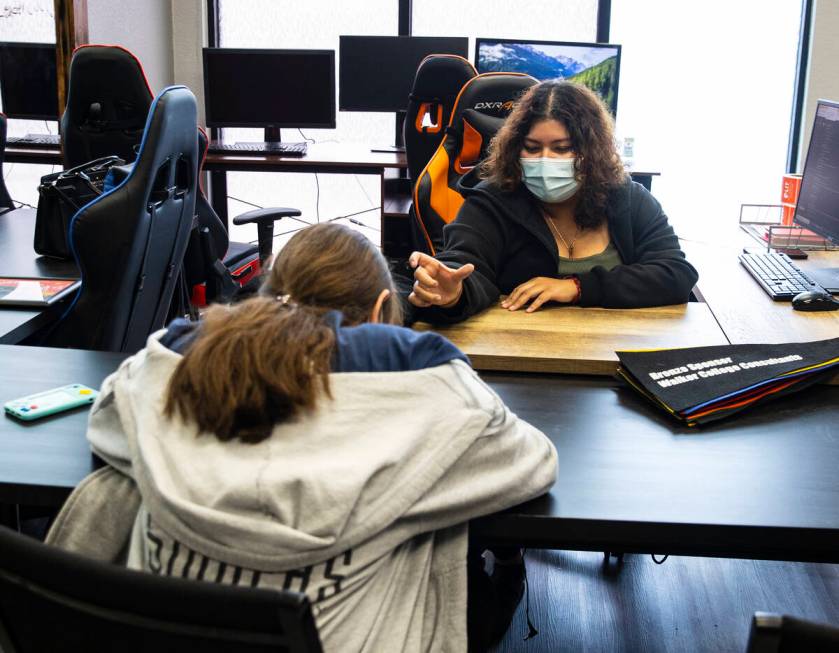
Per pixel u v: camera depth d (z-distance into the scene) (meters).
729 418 1.56
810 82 4.76
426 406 1.10
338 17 5.27
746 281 2.45
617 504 1.25
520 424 1.30
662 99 5.05
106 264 2.19
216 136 5.42
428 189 2.70
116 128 3.43
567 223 2.25
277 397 1.02
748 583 2.30
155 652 0.91
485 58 4.59
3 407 1.53
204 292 3.48
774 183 5.06
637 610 2.18
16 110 4.14
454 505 1.11
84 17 4.08
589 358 1.73
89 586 0.87
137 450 1.08
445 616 1.16
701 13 4.94
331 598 1.00
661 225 2.25
